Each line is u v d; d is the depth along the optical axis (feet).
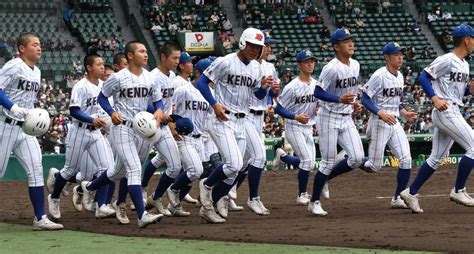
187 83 71.51
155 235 51.57
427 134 143.33
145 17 184.75
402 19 196.03
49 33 176.55
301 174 76.64
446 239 46.21
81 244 48.06
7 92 55.16
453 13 199.21
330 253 42.32
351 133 64.95
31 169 56.24
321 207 69.31
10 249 46.42
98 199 65.31
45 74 162.40
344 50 63.52
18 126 55.72
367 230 51.44
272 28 189.26
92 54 64.95
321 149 64.85
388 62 67.62
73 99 60.75
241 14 190.70
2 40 171.01
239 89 60.08
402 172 68.64
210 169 77.82
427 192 89.45
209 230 53.78
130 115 57.21
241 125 61.26
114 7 187.11
